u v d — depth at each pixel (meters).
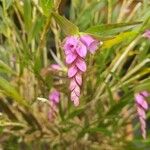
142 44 0.35
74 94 0.23
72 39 0.23
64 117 0.36
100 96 0.35
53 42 0.40
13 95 0.30
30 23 0.31
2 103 0.36
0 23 0.32
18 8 0.32
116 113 0.34
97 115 0.37
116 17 0.36
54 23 0.31
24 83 0.36
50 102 0.34
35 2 0.30
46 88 0.33
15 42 0.33
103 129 0.33
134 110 0.38
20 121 0.37
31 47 0.33
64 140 0.38
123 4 0.35
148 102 0.35
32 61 0.32
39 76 0.31
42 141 0.40
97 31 0.25
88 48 0.24
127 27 0.25
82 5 0.36
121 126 0.38
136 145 0.40
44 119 0.37
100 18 0.36
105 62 0.34
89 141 0.39
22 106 0.35
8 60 0.35
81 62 0.23
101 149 0.40
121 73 0.38
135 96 0.32
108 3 0.34
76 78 0.23
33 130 0.37
